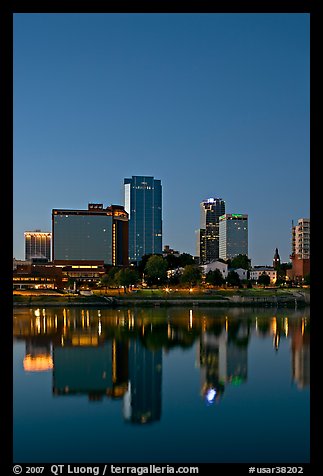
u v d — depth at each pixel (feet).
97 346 287.48
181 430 134.31
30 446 123.95
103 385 184.65
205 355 253.24
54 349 274.98
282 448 121.60
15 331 366.22
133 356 250.98
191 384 185.68
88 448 121.90
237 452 119.65
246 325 405.59
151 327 392.27
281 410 151.43
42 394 170.81
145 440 127.13
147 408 154.20
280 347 278.87
